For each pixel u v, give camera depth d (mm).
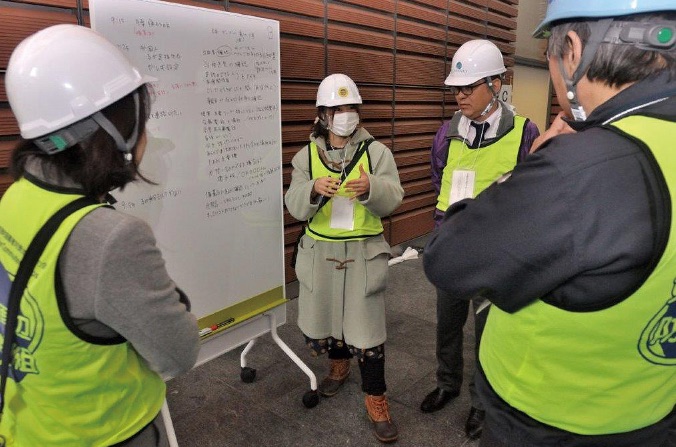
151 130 1453
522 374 684
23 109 703
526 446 702
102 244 681
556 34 663
